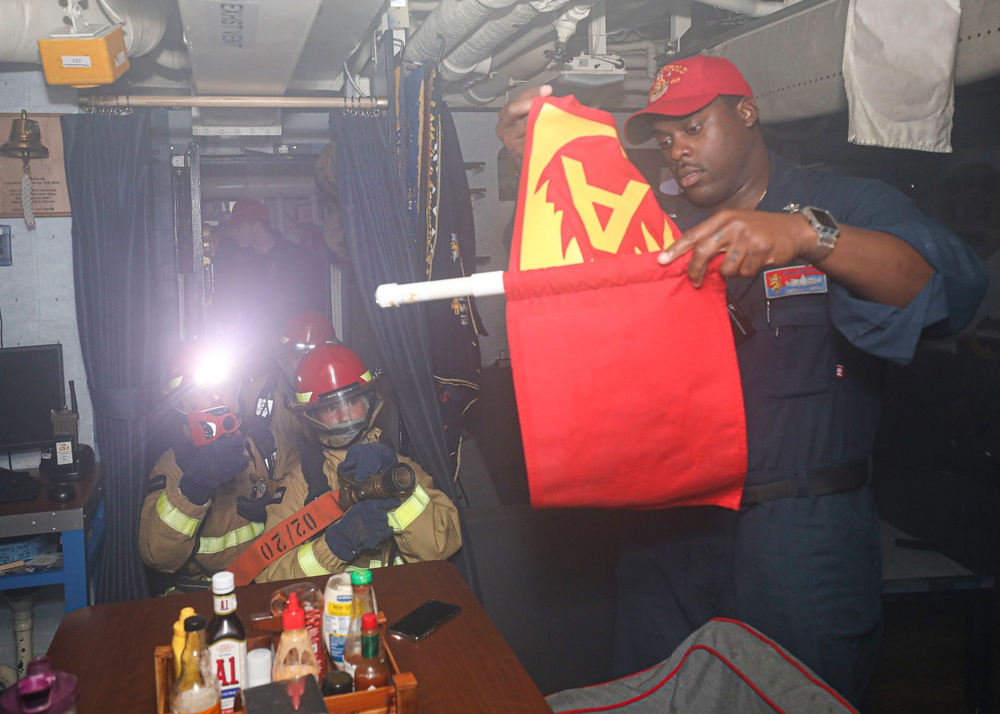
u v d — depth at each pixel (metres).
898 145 2.17
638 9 3.49
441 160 2.66
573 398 1.30
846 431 1.73
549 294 1.28
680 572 1.99
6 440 3.07
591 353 1.29
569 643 2.78
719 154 1.71
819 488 1.71
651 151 4.68
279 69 2.69
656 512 2.02
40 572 2.70
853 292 1.33
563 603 2.77
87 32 2.41
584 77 3.22
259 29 2.21
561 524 2.76
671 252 1.25
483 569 2.73
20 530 2.65
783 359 1.69
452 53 3.42
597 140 1.42
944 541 3.36
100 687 1.42
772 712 1.40
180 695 1.13
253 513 2.35
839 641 1.72
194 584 2.35
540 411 1.30
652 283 1.29
